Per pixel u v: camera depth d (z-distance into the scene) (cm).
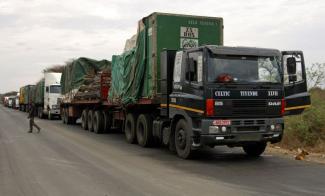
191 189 826
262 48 1160
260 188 831
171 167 1080
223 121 1093
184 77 1178
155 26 1389
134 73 1527
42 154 1328
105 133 2097
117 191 815
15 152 1378
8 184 888
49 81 3531
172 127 1273
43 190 831
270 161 1179
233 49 1123
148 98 1413
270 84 1134
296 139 1507
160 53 1387
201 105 1096
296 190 812
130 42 1630
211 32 1466
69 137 1889
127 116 1666
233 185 859
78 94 2436
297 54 1195
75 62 2523
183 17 1426
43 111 3672
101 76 1986
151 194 788
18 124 2822
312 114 1574
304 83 1220
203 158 1234
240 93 1103
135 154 1324
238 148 1463
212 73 1089
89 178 942
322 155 1286
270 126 1133
